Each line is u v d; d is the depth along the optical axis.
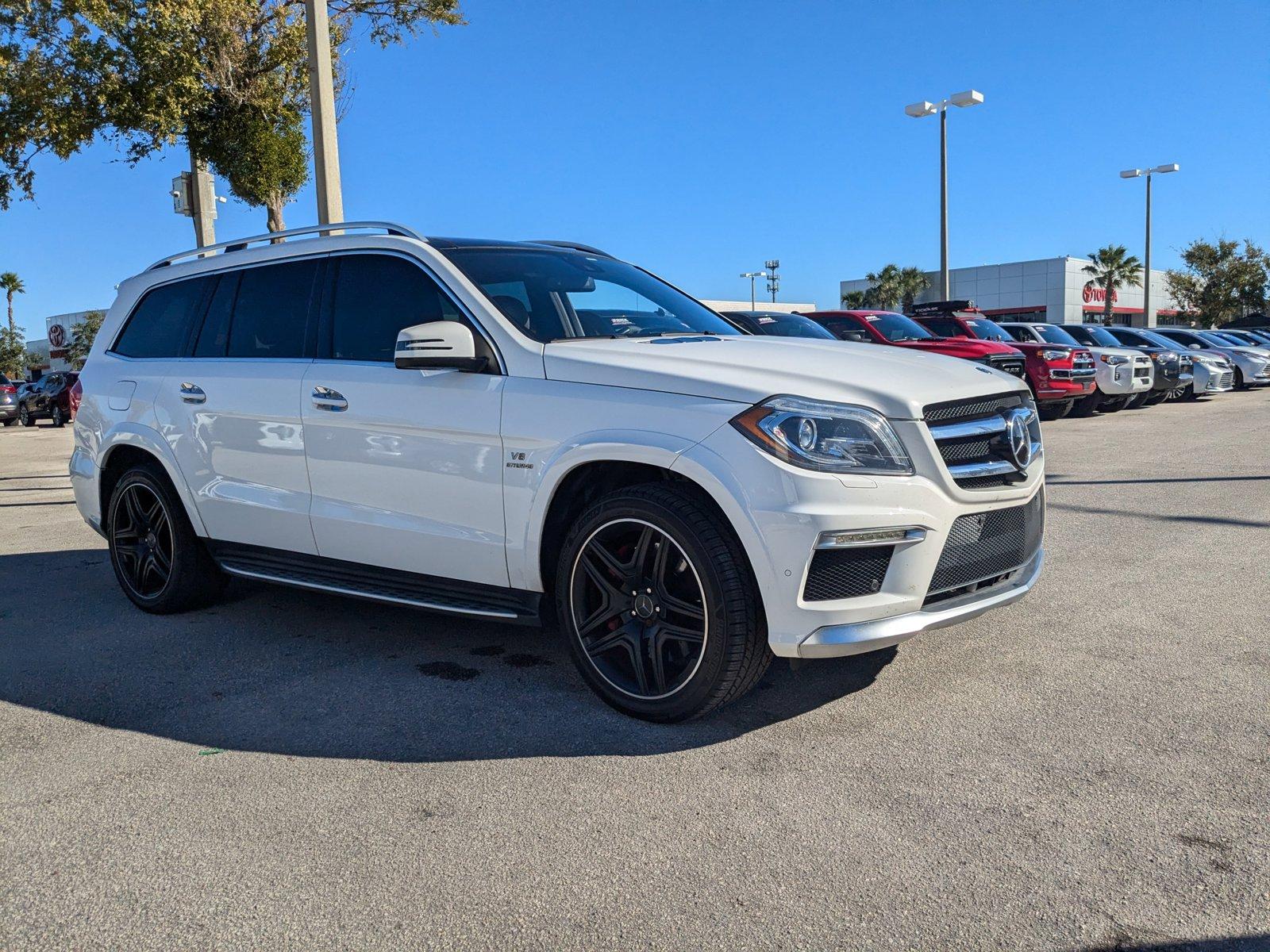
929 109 22.52
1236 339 26.61
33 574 6.14
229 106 13.18
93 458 5.25
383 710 3.58
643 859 2.48
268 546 4.46
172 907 2.32
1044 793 2.76
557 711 3.53
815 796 2.79
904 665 3.88
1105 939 2.09
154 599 5.02
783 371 3.25
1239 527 6.48
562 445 3.41
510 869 2.45
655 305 4.39
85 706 3.71
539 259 4.28
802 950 2.09
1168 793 2.74
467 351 3.55
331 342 4.25
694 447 3.13
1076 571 5.37
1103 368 15.67
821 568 3.02
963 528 3.26
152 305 5.23
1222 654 3.91
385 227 4.24
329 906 2.31
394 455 3.89
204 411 4.62
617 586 3.41
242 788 2.96
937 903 2.24
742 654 3.14
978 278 59.91
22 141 12.85
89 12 12.04
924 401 3.17
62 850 2.61
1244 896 2.23
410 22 14.61
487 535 3.65
